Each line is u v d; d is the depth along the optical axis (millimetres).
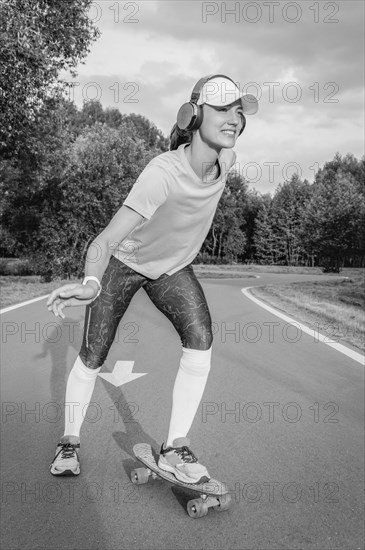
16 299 14211
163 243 3145
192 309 3260
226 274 42625
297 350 7934
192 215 3049
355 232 55344
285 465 3807
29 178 23188
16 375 6266
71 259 26531
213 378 6250
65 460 3533
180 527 2957
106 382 5988
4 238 27016
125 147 31594
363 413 5027
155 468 3264
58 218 26719
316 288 22234
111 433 4352
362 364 7051
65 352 7488
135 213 2869
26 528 2910
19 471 3637
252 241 75125
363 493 3404
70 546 2744
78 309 12195
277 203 69625
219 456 3951
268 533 2914
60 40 17000
